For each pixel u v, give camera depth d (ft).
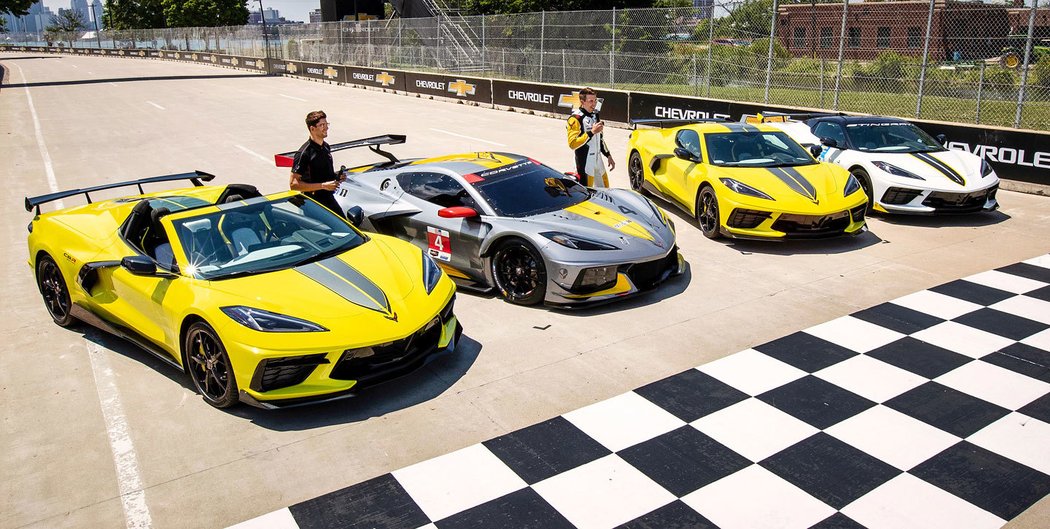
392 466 12.36
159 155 44.21
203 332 14.07
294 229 16.42
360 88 95.50
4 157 44.80
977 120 36.01
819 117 31.17
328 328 13.51
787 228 23.20
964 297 19.26
